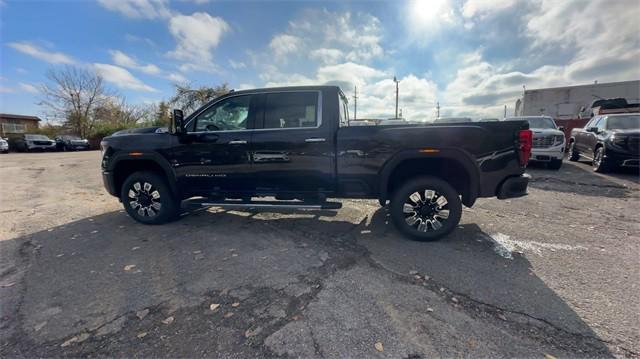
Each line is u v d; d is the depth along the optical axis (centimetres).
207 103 423
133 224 461
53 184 838
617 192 613
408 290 261
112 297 256
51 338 207
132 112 3897
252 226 441
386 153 368
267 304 243
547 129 918
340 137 379
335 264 313
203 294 259
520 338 201
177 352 193
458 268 301
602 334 204
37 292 266
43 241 391
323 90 393
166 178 454
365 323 217
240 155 409
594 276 281
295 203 402
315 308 236
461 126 352
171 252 350
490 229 411
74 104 3512
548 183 703
